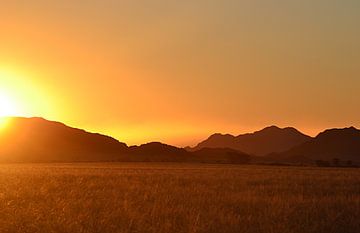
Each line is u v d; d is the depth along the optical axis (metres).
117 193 23.80
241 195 23.59
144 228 13.14
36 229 12.66
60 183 30.28
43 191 22.86
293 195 24.97
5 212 15.29
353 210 18.23
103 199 20.53
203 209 17.64
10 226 12.81
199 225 13.66
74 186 28.11
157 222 14.09
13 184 27.39
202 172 59.22
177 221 14.59
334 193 27.86
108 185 30.02
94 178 38.12
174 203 19.47
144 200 20.52
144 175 45.44
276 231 13.03
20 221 13.41
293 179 42.34
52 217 14.27
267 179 41.19
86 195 22.02
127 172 55.31
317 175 54.44
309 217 15.92
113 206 17.83
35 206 17.14
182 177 42.41
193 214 15.77
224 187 30.59
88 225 13.33
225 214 16.11
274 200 20.47
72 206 17.39
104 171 58.72
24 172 46.66
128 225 13.60
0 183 28.30
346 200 21.75
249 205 19.08
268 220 14.82
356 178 46.34
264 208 18.11
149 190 26.17
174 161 191.88
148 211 16.39
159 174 48.53
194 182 35.34
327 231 13.86
